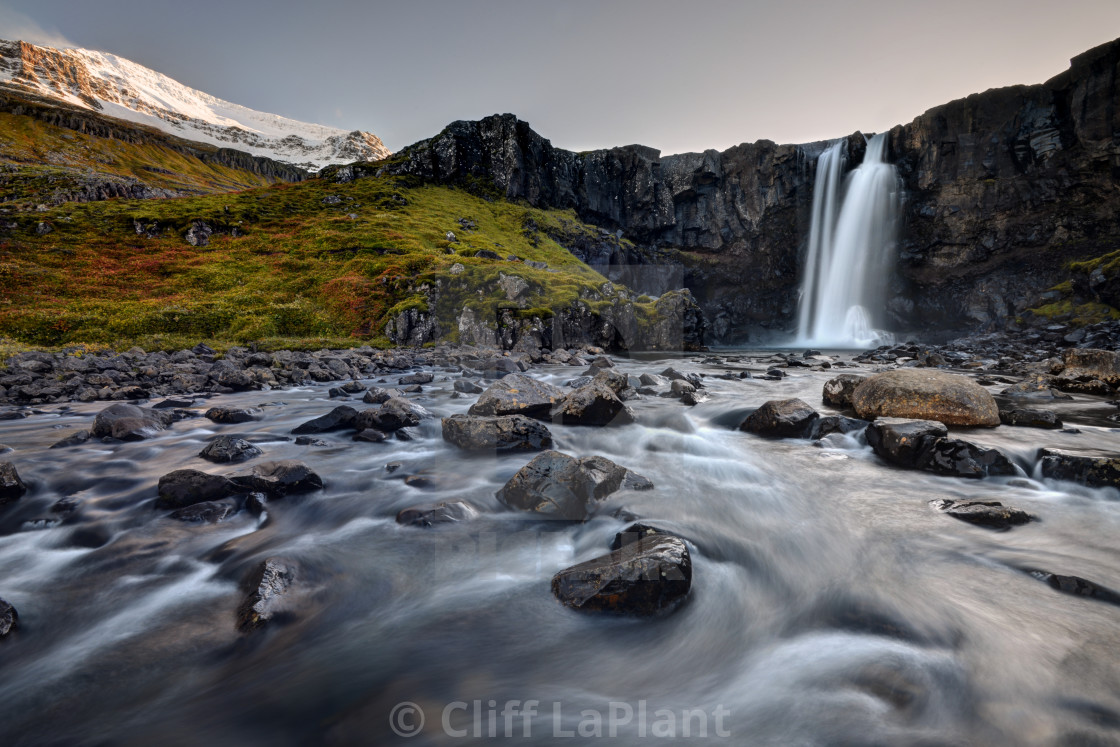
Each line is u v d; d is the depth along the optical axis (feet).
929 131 176.45
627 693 7.77
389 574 11.32
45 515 16.01
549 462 13.29
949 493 17.61
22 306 83.46
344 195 182.70
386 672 8.14
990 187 167.84
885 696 7.79
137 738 7.14
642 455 15.26
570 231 195.42
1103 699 7.73
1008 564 12.39
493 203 205.46
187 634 9.61
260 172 575.38
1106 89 146.51
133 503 16.76
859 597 10.80
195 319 86.74
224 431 28.02
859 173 193.06
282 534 14.15
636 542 11.07
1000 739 6.95
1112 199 148.97
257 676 8.32
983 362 69.62
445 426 15.28
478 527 12.91
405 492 17.02
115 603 10.85
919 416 27.22
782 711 7.39
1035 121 159.53
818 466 20.36
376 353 75.00
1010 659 8.73
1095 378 41.22
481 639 8.96
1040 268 161.79
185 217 137.08
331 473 19.53
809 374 59.88
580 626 9.29
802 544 13.08
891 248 187.62
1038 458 20.10
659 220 231.71
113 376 49.24
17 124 376.89
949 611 10.32
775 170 212.43
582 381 29.81
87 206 143.74
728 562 11.92
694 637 9.19
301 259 122.21
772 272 221.05
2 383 43.60
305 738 6.97
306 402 39.06
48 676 8.57
